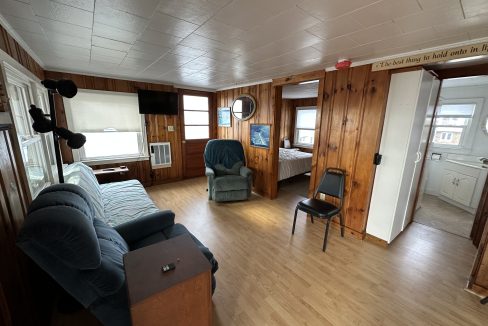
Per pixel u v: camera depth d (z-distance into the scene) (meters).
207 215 3.20
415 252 2.35
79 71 3.30
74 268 0.96
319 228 2.85
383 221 2.46
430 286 1.86
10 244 1.14
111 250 1.20
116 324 1.04
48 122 1.68
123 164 4.09
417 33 1.66
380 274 2.00
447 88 3.96
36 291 1.41
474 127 3.74
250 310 1.60
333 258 2.23
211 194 3.70
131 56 2.46
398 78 2.22
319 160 2.99
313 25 1.57
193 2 1.29
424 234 2.73
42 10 1.41
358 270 2.05
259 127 3.96
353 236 2.67
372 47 1.99
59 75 3.23
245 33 1.74
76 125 3.53
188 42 1.97
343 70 2.60
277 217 3.17
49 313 1.53
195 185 4.62
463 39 1.75
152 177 4.52
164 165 4.64
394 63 2.16
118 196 2.62
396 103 2.26
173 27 1.65
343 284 1.87
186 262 1.07
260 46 2.04
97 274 0.98
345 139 2.66
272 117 3.69
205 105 5.04
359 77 2.46
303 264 2.13
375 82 2.33
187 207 3.48
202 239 2.55
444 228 2.88
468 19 1.40
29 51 2.25
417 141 2.41
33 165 2.03
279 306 1.64
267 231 2.76
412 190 2.71
